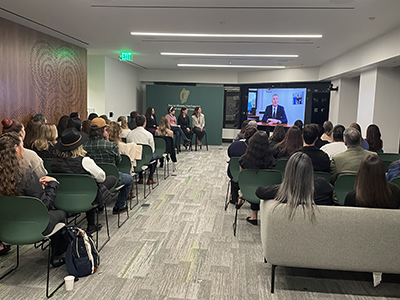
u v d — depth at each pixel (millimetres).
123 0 4992
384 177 2643
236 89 15125
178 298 2750
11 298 2699
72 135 3359
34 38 7203
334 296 2826
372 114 8500
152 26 6621
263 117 14188
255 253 3623
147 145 5520
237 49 8984
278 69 13367
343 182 3559
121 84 12602
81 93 9555
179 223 4516
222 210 5121
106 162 4270
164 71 14789
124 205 4852
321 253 2668
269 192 2887
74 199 3318
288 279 3090
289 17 5672
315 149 3871
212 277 3100
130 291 2838
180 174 7777
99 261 3287
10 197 2551
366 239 2605
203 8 5266
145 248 3697
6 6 5457
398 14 5426
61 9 5582
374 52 7445
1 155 2553
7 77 6402
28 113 7117
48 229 2773
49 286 2891
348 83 11039
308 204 2643
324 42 7844
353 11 5273
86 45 9070
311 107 12648
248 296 2801
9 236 2662
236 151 4957
